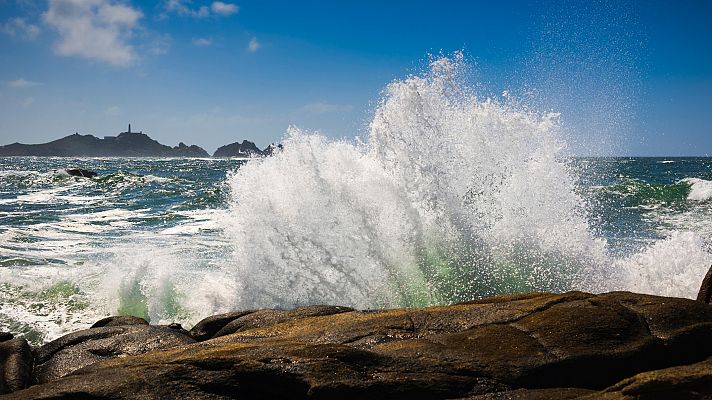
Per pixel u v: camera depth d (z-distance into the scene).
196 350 4.48
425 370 3.84
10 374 4.74
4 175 43.19
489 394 3.57
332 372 3.80
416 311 5.02
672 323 4.28
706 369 3.36
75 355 5.21
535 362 3.89
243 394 3.77
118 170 65.69
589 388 3.83
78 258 11.83
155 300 9.00
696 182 24.69
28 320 8.28
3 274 10.30
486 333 4.33
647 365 3.94
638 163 77.19
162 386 3.77
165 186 33.66
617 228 15.01
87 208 22.02
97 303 9.03
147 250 12.58
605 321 4.33
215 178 45.34
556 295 5.14
